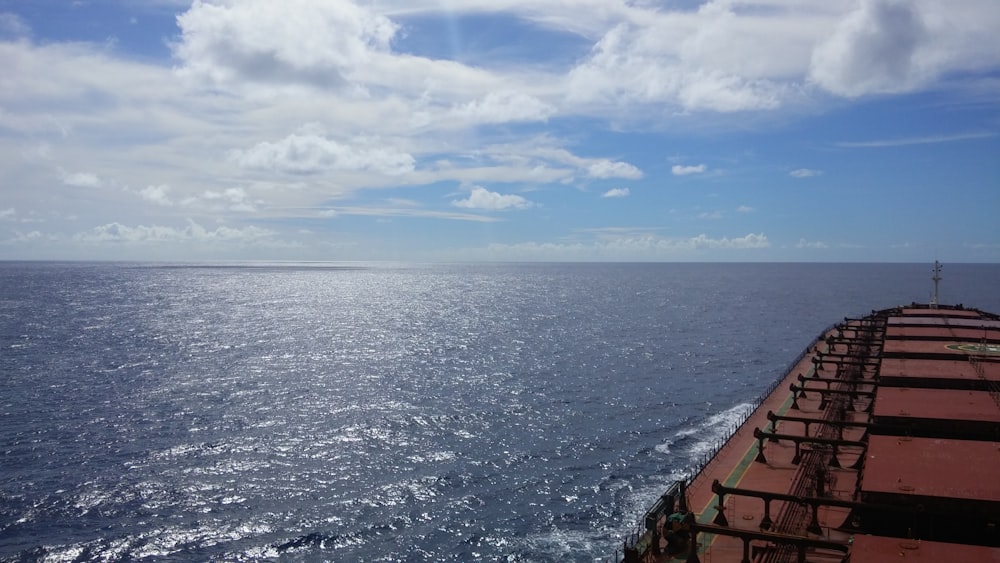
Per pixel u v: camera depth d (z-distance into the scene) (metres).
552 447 74.44
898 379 58.28
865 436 49.16
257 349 147.75
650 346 151.75
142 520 54.75
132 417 86.06
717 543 37.38
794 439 49.19
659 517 38.25
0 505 56.75
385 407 92.38
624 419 86.62
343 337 169.88
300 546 50.78
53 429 80.00
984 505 31.00
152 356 136.12
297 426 82.31
